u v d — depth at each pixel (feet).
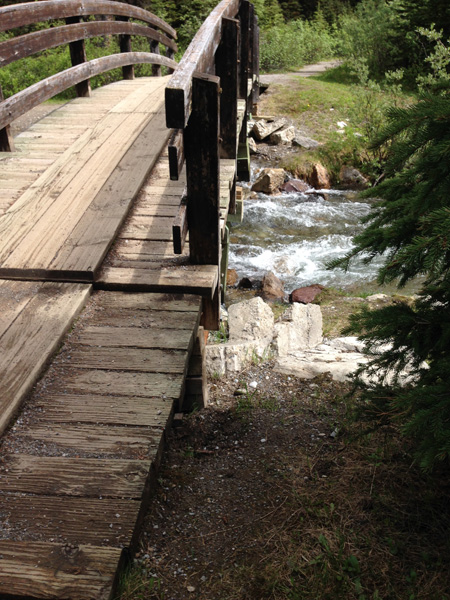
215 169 10.73
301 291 25.62
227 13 15.35
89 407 8.20
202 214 11.18
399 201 8.84
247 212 36.35
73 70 21.22
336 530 8.41
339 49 68.64
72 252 11.59
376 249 8.98
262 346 15.99
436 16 54.80
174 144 9.59
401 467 10.06
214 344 16.47
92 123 19.86
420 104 7.96
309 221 35.45
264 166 41.96
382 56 58.75
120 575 6.17
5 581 5.84
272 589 7.18
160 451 7.75
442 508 9.00
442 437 6.83
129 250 12.19
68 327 9.84
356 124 46.55
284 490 9.55
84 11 22.47
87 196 14.10
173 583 7.23
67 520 6.53
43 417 8.02
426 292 8.79
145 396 8.42
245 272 29.12
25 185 14.82
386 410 9.57
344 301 22.98
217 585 7.25
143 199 14.57
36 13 18.13
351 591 7.28
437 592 7.27
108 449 7.50
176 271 11.39
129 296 10.96
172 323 10.12
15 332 9.48
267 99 50.93
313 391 13.57
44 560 6.06
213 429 12.15
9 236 12.19
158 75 35.45
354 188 41.39
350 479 9.82
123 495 6.86
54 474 7.11
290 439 11.50
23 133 18.83
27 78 44.39
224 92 15.83
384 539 8.30
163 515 8.69
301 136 44.96
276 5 83.97
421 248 7.17
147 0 67.05
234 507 9.11
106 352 9.36
